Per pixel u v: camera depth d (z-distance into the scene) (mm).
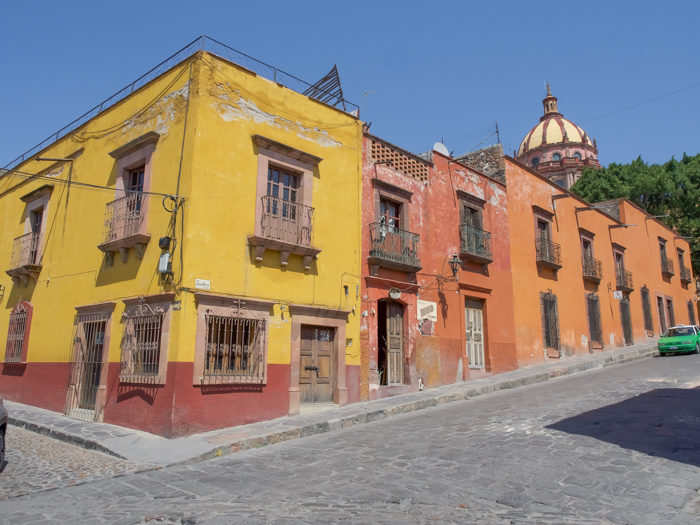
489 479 6195
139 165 11656
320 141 12852
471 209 17469
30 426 10609
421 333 14625
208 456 8164
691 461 6562
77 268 12648
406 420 10766
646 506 5211
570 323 21469
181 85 10961
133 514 5340
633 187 34188
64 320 12664
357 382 12664
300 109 12523
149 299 10133
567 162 52156
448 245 16031
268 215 11250
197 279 9914
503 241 18469
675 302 32719
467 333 16359
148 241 10641
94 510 5520
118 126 12523
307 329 12039
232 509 5441
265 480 6617
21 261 14664
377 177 14234
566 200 23000
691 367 16375
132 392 10125
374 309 13430
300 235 11805
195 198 10102
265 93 11820
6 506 5723
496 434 8562
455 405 12414
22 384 13672
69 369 11984
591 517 4992
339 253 12805
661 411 9562
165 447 8547
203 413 9586
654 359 21000
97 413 10703
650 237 31094
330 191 12852
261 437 9039
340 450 8195
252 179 11180
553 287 20844
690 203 34375
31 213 15312
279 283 11359
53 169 14703
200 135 10398
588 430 8445
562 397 11984
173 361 9430
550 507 5262
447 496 5676
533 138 56250
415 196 15242
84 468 7551
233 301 10383
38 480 6891
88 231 12562
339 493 5898
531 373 16625
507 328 17766
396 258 13969
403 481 6258
